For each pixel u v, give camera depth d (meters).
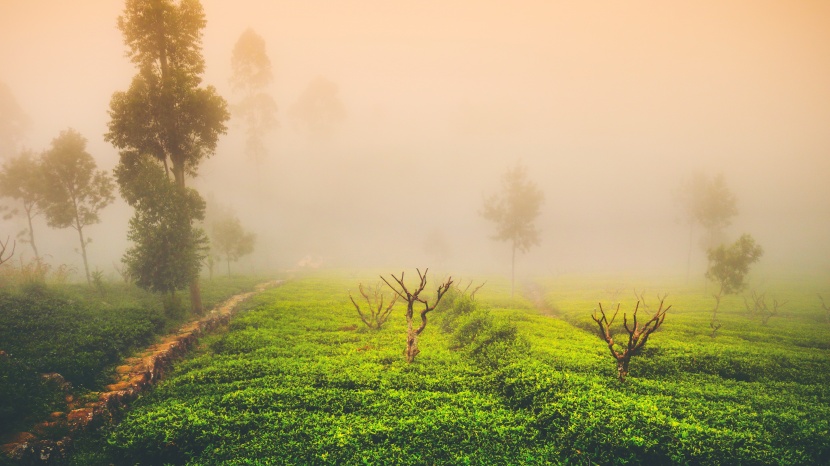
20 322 17.17
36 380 13.09
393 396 13.46
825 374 17.50
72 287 27.55
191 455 10.26
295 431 10.95
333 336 22.59
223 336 22.11
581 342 22.78
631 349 15.13
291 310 29.34
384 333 23.75
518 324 27.56
